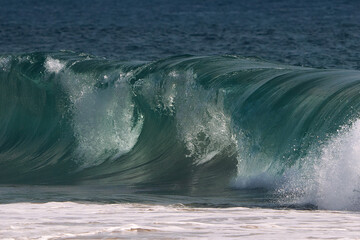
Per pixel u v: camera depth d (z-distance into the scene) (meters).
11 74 68.25
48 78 64.62
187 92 52.25
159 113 54.38
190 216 27.44
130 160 54.16
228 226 24.06
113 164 54.22
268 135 43.12
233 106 47.41
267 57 117.06
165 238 21.47
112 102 58.56
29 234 22.03
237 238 21.48
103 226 23.86
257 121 44.53
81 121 60.66
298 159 39.03
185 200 35.75
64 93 62.81
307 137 39.59
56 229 23.03
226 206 32.88
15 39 160.25
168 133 52.97
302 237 21.62
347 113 38.09
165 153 51.97
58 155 59.56
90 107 60.31
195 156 49.28
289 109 42.72
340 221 26.16
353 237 21.61
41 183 46.91
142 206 31.62
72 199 35.94
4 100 68.75
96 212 28.67
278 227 24.02
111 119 58.38
